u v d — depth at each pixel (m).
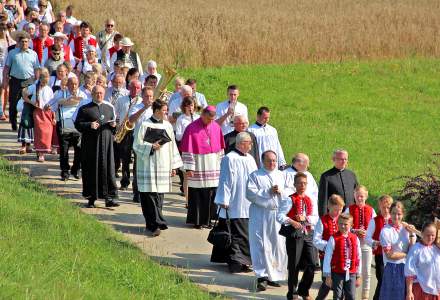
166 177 40.97
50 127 50.38
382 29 104.56
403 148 70.38
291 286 34.50
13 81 55.38
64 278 29.77
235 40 95.44
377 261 35.31
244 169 37.94
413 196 46.47
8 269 28.59
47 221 37.81
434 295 33.09
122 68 51.41
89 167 43.91
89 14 104.00
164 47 91.62
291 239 34.31
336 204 33.22
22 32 55.09
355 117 79.44
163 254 38.88
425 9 122.19
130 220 43.03
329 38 99.88
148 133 40.72
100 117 43.62
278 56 96.56
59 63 54.41
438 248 33.22
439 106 86.94
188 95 45.44
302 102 83.75
